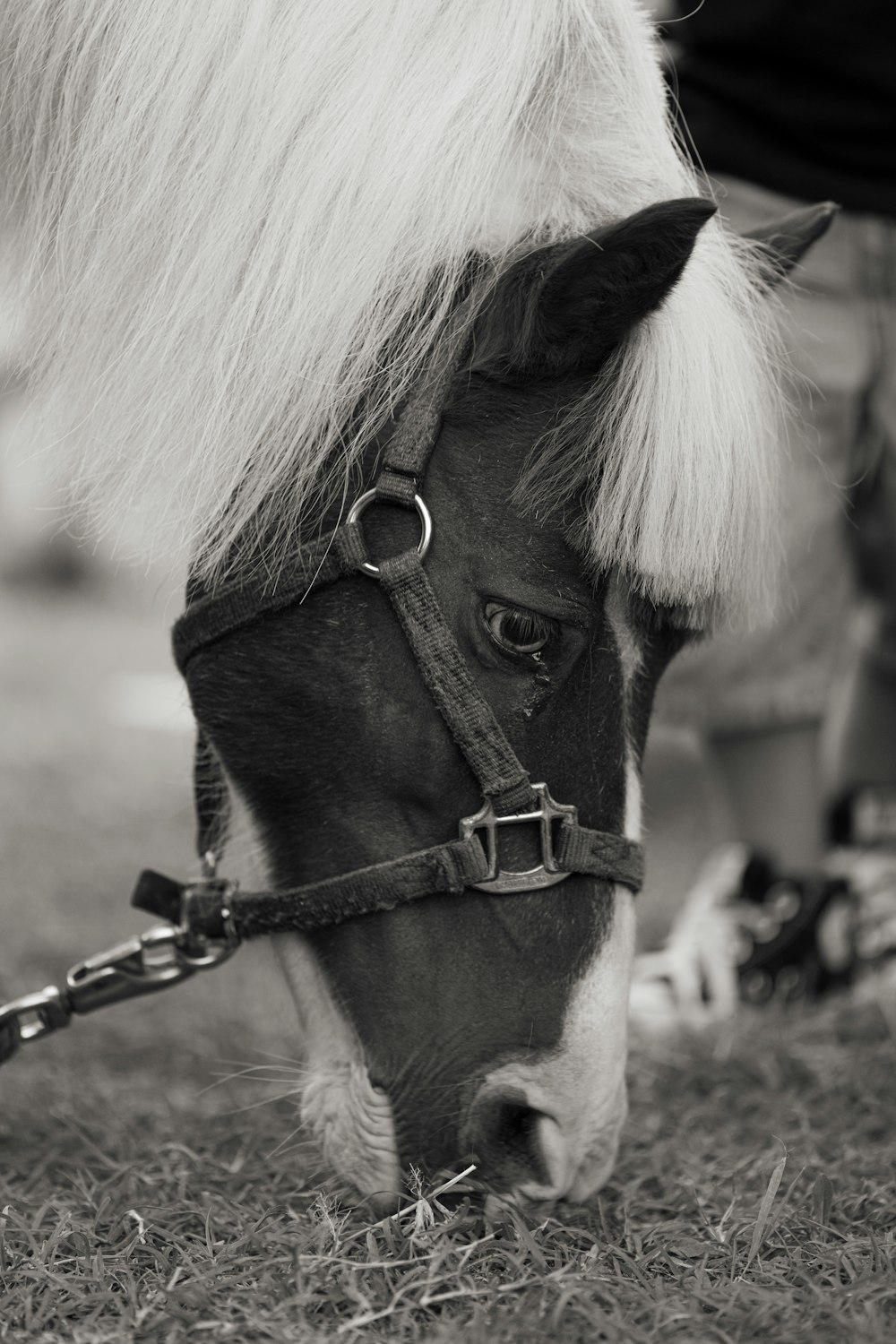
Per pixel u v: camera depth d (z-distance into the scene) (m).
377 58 1.95
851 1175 2.15
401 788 1.90
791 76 3.13
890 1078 2.72
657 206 1.74
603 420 1.89
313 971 2.01
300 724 1.94
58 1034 3.25
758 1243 1.77
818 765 3.59
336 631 1.91
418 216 1.92
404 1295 1.67
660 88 2.18
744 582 2.06
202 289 1.97
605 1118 1.92
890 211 3.18
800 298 3.28
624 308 1.84
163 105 2.00
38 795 6.52
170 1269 1.76
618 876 1.93
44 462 2.29
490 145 1.94
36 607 15.62
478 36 1.98
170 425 2.01
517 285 1.88
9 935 4.25
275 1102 2.70
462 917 1.89
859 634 4.00
